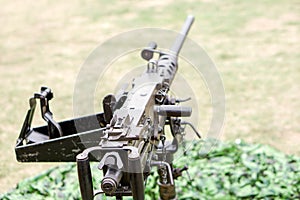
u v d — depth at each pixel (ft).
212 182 42.70
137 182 20.81
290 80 71.77
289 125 58.23
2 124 62.18
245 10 110.73
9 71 82.53
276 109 62.69
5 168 51.49
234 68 77.71
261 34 94.32
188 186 42.27
